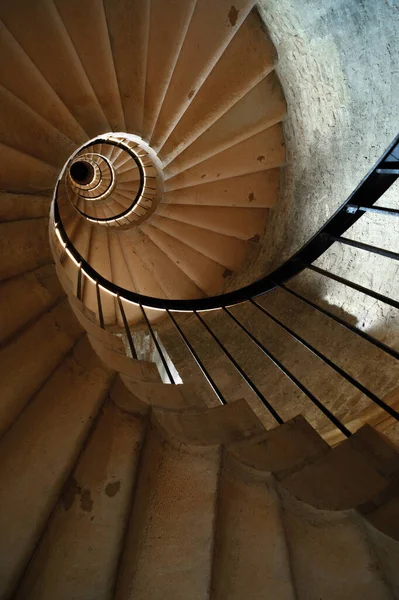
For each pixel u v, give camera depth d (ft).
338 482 3.73
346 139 7.84
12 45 6.58
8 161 6.42
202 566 3.35
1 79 6.66
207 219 13.00
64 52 7.55
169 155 10.93
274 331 10.25
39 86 7.32
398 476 3.59
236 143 10.76
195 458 4.02
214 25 8.29
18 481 3.53
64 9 7.33
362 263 8.66
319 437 4.27
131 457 4.00
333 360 8.93
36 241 5.91
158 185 13.07
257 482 3.91
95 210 16.17
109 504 3.62
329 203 8.71
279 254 10.71
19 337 4.67
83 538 3.38
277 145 10.70
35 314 5.03
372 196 5.32
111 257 13.91
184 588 3.26
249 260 12.57
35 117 7.26
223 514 3.69
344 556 3.41
